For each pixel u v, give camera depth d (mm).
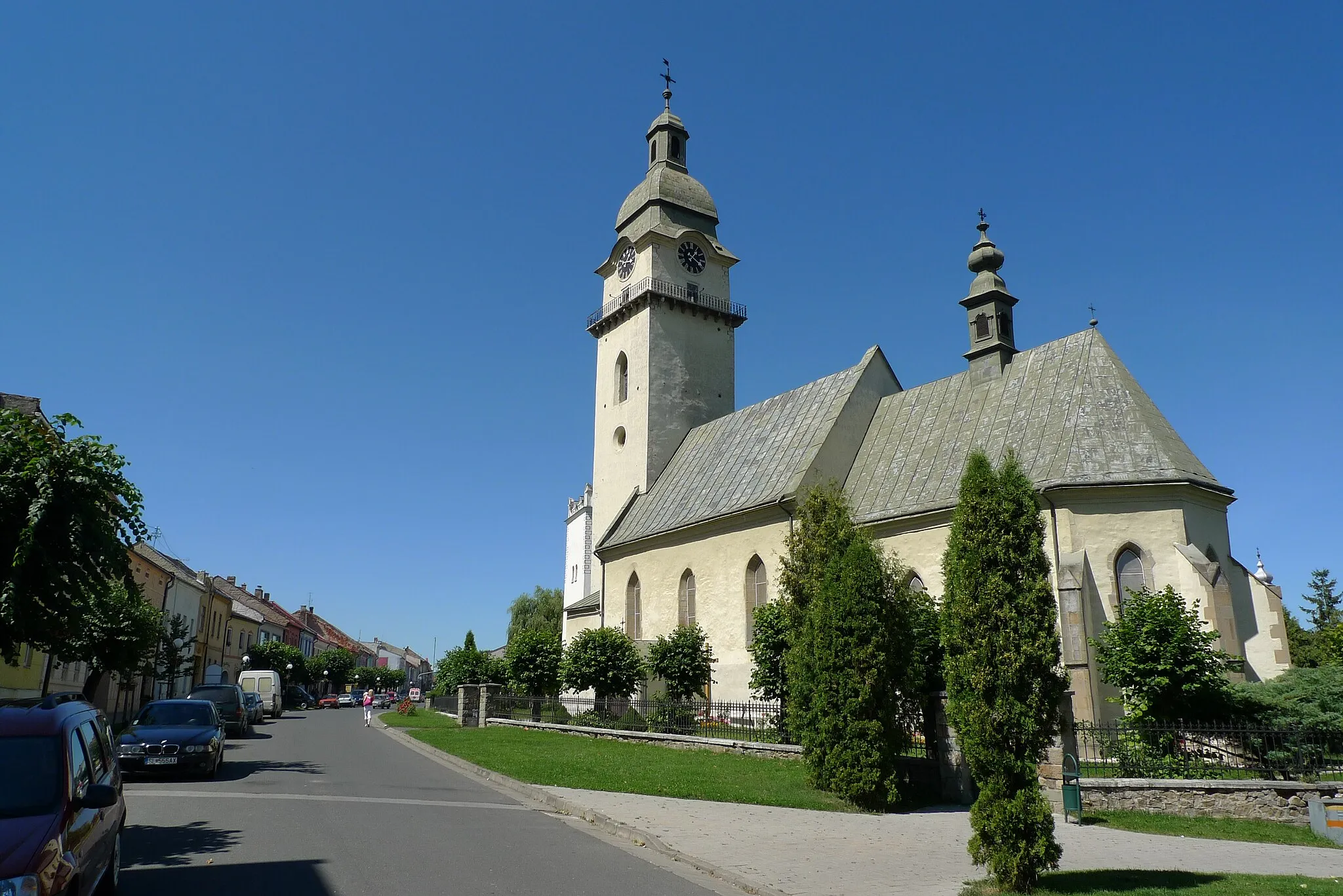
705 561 39281
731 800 18125
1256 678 26109
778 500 34625
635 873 11391
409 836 13195
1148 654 20016
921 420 35531
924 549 30906
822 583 20047
